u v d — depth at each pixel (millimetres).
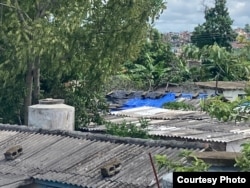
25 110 19859
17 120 20297
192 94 30109
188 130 18188
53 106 15492
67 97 20344
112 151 12453
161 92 31438
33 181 11953
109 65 20125
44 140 13859
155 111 23141
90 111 20594
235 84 28484
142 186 10562
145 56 36062
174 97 29562
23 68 19188
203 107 6523
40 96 20188
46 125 15109
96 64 19969
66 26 18578
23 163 12703
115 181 11055
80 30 19438
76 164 12141
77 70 20000
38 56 19359
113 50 19891
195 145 11648
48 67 19750
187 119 20750
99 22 19766
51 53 18656
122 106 27562
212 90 28922
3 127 15148
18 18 19094
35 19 19406
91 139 13398
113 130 17688
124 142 12781
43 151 13188
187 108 25359
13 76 19375
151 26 20094
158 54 36844
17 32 18391
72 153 12773
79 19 18828
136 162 11609
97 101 20922
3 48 19500
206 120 20203
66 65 19500
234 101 6293
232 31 39094
